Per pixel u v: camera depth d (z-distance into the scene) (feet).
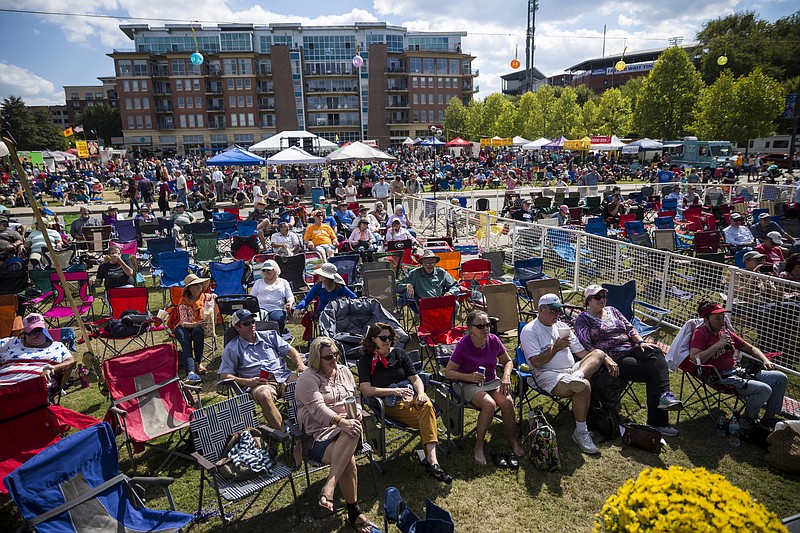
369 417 14.52
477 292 24.58
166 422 15.28
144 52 256.73
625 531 7.54
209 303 22.62
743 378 16.67
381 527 12.75
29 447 13.75
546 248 35.81
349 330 20.71
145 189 79.51
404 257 34.04
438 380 17.62
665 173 93.09
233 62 258.16
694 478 7.81
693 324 17.53
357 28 267.39
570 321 20.98
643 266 27.81
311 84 270.26
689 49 227.81
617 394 18.28
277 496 14.01
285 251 31.76
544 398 19.24
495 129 201.57
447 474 14.52
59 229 44.39
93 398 19.79
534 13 187.93
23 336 17.81
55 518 10.30
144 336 26.40
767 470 14.71
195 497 13.96
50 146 287.07
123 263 27.17
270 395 15.80
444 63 272.92
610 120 188.65
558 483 14.25
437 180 101.35
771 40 199.31
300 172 102.27
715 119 130.52
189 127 264.31
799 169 124.77
